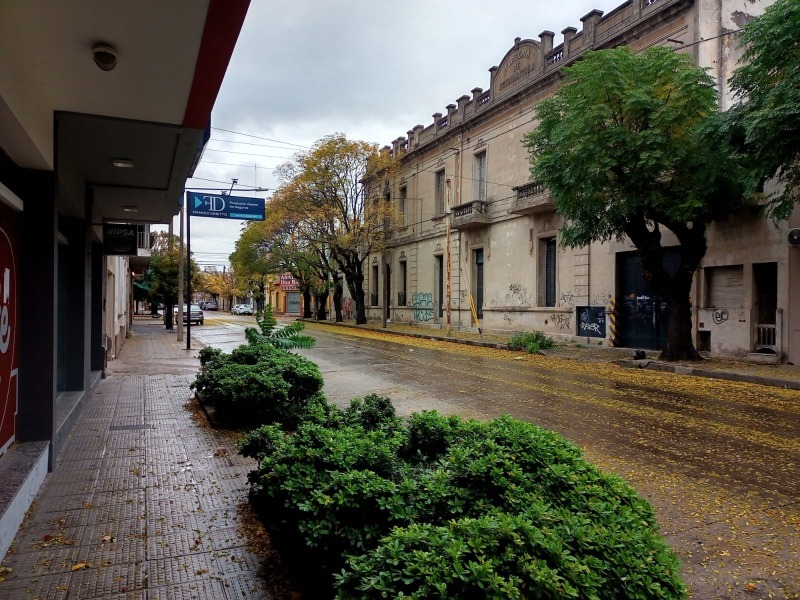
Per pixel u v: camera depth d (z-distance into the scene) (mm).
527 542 2242
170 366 13984
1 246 4609
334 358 16609
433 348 20266
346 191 31531
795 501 4891
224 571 3412
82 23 3867
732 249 14914
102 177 8266
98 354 11430
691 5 15922
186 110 5520
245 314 70125
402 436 4184
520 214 23016
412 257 33219
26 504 4223
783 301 13688
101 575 3352
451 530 2344
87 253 8719
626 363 14820
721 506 4770
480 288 27109
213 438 6559
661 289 14742
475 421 3984
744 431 7414
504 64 24594
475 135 26797
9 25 3773
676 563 2406
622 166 12578
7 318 4762
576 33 20672
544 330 22016
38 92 4758
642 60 12539
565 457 3232
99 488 4848
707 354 15656
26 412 5242
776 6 9523
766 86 10000
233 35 4047
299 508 2945
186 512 4328
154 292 31062
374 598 2090
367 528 2818
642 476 5543
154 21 3838
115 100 5258
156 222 12562
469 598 2018
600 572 2227
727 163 11906
